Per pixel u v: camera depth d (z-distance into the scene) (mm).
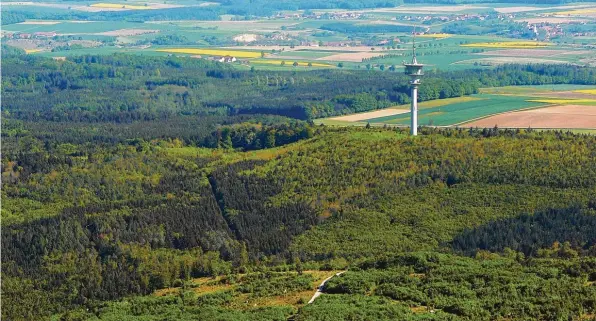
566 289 160750
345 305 163125
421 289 170375
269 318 162125
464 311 157125
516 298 159750
